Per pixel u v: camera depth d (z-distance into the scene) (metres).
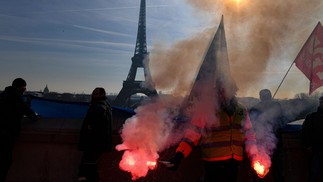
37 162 5.68
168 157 5.21
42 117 6.09
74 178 5.64
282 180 5.13
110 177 5.57
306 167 5.64
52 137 5.68
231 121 3.40
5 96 5.32
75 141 5.69
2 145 5.19
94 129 5.01
